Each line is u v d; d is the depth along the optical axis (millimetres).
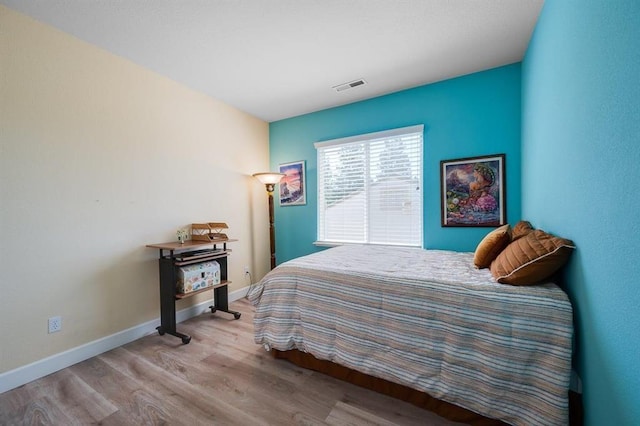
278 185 3959
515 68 2498
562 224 1407
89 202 2104
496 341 1251
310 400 1562
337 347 1667
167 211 2660
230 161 3379
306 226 3752
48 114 1889
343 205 3473
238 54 2309
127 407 1512
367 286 1635
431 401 1452
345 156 3451
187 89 2873
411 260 2199
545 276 1318
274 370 1870
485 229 2660
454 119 2771
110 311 2217
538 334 1183
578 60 1177
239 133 3516
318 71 2611
